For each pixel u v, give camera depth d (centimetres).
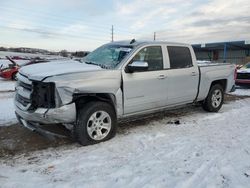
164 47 618
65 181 359
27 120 482
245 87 1339
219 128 602
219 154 448
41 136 534
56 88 448
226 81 796
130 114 561
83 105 487
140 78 554
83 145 486
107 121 512
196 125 627
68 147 482
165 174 377
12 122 636
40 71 485
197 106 834
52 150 469
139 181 357
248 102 948
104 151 463
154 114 671
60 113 451
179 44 657
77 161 423
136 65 523
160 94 600
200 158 432
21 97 504
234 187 341
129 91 538
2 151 464
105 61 571
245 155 443
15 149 473
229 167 398
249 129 592
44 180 362
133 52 554
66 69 488
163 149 473
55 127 510
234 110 796
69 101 457
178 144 498
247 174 376
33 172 387
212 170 389
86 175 377
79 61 614
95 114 490
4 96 1074
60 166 406
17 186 346
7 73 1795
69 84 455
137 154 451
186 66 663
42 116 451
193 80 678
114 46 612
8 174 380
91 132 489
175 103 648
